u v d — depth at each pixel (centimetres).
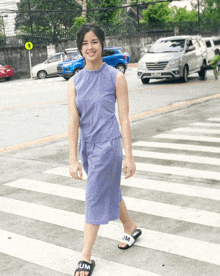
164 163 565
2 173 562
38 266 301
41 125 928
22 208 422
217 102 1115
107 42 3553
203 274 276
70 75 2223
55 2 3850
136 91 1459
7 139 795
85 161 282
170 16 4138
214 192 441
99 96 266
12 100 1473
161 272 281
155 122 886
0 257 317
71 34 3475
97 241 335
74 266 298
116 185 281
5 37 3111
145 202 420
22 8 3822
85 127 273
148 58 1661
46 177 532
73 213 402
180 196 434
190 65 1667
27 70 3091
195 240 328
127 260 301
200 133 748
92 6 3938
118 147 275
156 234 343
